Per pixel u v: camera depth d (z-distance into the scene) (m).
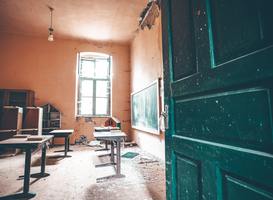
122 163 3.27
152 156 3.79
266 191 0.55
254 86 0.61
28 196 1.93
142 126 4.61
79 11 4.36
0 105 4.83
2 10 4.30
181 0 1.06
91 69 6.33
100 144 5.57
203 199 0.82
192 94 0.95
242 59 0.64
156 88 3.67
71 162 3.39
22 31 5.41
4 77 5.31
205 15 0.84
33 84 5.49
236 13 0.68
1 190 2.13
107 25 5.05
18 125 4.44
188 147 0.95
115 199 1.86
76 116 5.79
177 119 1.09
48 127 5.23
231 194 0.69
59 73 5.73
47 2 4.00
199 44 0.88
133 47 5.84
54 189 2.12
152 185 2.23
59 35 5.68
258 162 0.57
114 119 4.85
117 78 6.21
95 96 6.23
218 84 0.75
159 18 3.64
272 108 0.54
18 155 4.09
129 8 4.24
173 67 1.14
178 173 1.06
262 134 0.57
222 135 0.73
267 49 0.55
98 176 2.58
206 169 0.81
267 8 0.57
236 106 0.67
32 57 5.57
